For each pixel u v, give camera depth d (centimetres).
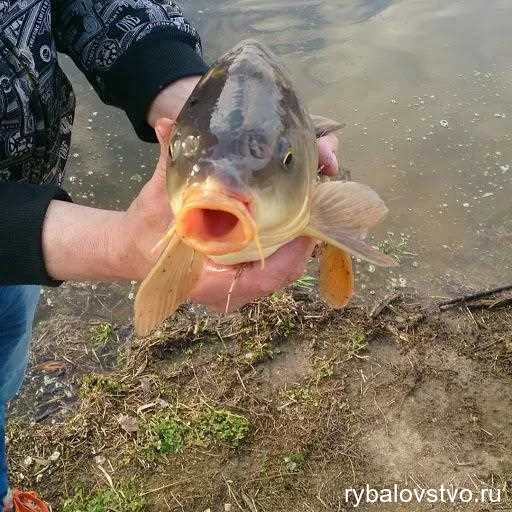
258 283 48
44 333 108
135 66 63
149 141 68
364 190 52
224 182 40
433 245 122
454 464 90
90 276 48
